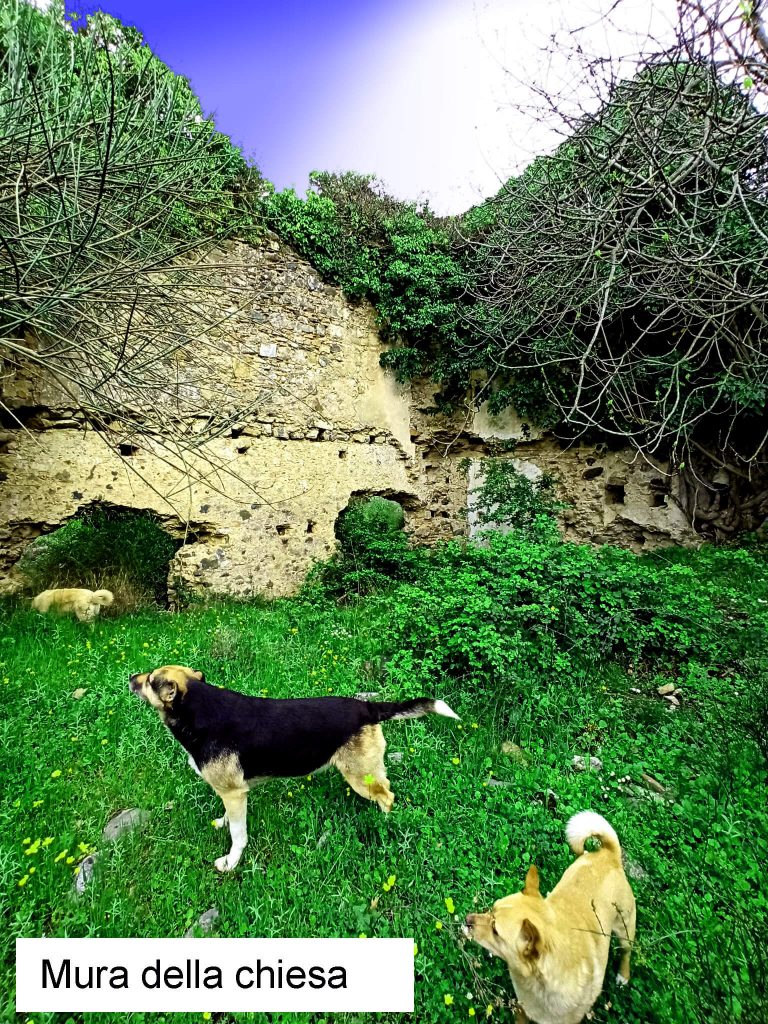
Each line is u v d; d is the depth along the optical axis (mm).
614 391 7504
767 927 2074
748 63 3172
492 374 9844
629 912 2039
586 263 5598
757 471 8742
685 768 3203
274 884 2406
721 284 4980
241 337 7469
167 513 6855
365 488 9406
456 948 2105
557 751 3418
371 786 2725
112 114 2686
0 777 2936
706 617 4805
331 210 8695
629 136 4695
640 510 9594
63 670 4195
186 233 5527
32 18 4031
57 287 3113
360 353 9406
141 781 3035
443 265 9508
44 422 6094
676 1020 1812
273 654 4785
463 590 4875
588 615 4699
